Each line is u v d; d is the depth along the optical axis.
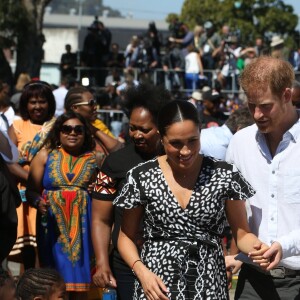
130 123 7.23
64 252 8.91
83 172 9.09
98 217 7.25
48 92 10.11
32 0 29.55
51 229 8.98
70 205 8.98
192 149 5.76
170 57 28.00
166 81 27.36
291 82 6.14
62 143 9.18
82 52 28.83
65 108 10.37
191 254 5.86
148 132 7.14
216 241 5.97
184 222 5.88
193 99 18.92
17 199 7.62
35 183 9.16
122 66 28.64
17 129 10.03
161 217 5.90
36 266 9.41
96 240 7.20
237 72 27.06
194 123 5.76
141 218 6.15
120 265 7.21
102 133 9.59
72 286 8.86
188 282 5.86
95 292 9.30
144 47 28.06
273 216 6.36
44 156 9.17
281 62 6.12
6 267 10.42
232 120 10.47
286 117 6.31
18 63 29.66
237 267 6.66
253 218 6.45
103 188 7.21
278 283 6.45
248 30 48.66
